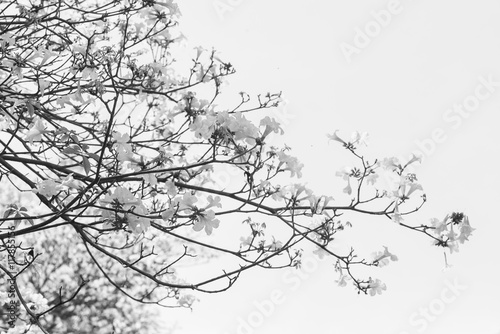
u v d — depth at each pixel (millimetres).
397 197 4930
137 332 15250
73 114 5566
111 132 4047
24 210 4316
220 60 5410
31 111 4375
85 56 4797
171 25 5539
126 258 14734
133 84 5254
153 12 5500
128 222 3996
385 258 5129
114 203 3941
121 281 14930
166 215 4043
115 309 15234
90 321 15227
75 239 14859
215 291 4555
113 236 14781
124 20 5945
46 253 14828
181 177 4684
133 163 4137
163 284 4605
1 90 4863
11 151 4676
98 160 3914
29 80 5160
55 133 4230
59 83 5039
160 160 4125
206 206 4121
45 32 5453
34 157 4859
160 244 13688
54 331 14867
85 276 14977
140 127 5684
